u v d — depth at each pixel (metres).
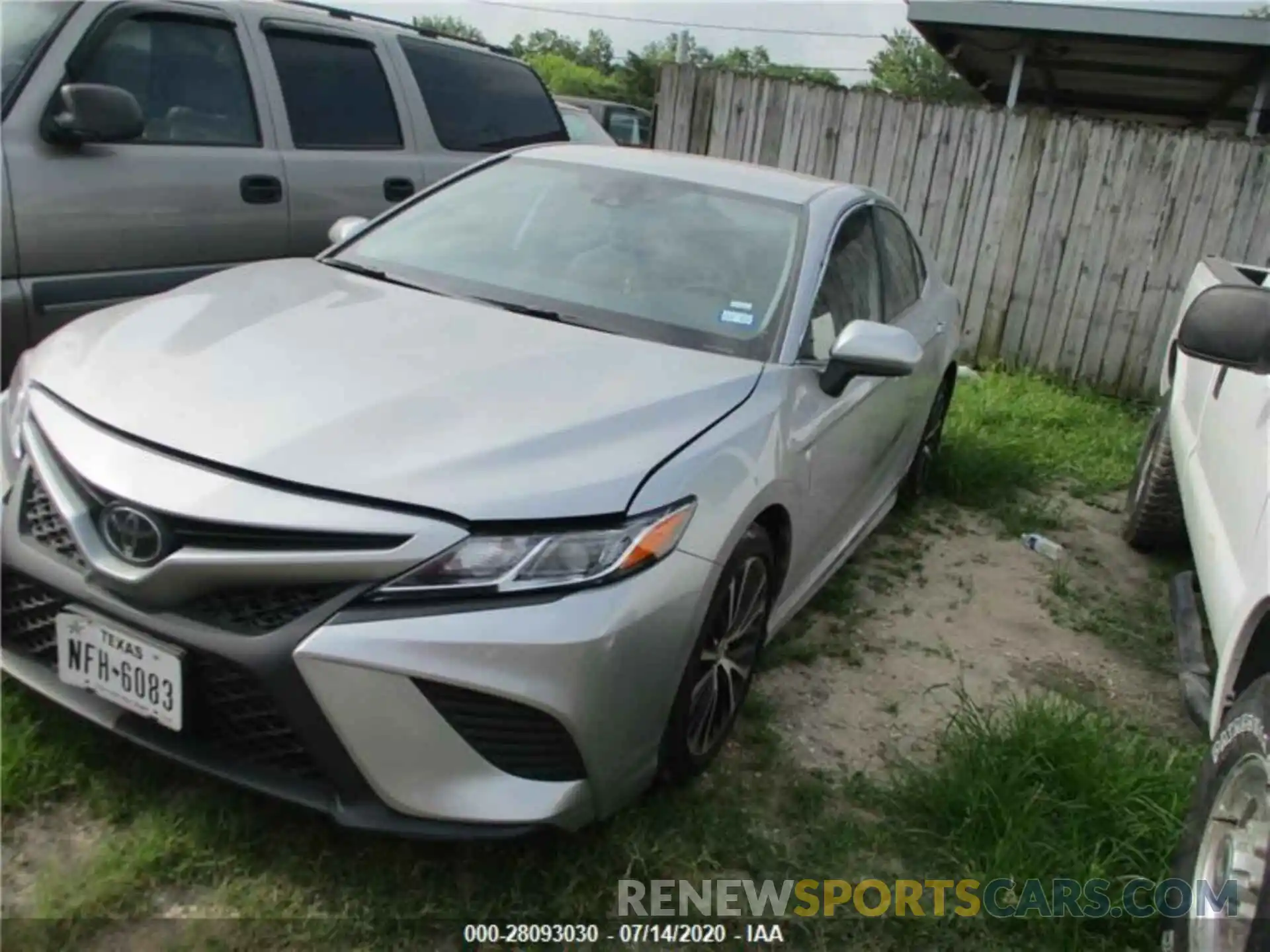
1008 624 4.45
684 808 2.85
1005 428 7.00
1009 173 8.48
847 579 4.59
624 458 2.52
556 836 2.63
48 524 2.48
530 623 2.26
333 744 2.23
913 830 2.87
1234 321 2.54
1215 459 3.54
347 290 3.31
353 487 2.27
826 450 3.40
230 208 4.95
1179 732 3.78
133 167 4.49
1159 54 11.80
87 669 2.42
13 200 4.05
